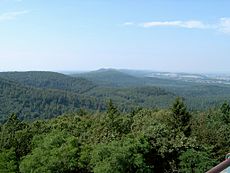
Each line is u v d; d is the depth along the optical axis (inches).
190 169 2091.5
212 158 2261.3
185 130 2827.3
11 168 2020.2
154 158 2245.3
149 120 2994.6
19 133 2721.5
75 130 3275.1
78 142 2370.8
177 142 2266.2
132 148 2001.7
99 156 1964.8
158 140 2263.8
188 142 2279.8
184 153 2139.5
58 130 2876.5
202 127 2881.4
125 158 1907.0
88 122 3501.5
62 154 1987.0
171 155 2258.9
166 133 2325.3
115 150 1921.8
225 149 2588.6
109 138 2630.4
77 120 3718.0
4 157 2091.5
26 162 1973.4
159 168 2250.2
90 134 3029.0
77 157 2063.2
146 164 2052.2
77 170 2059.5
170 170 2231.8
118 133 2770.7
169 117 2915.8
